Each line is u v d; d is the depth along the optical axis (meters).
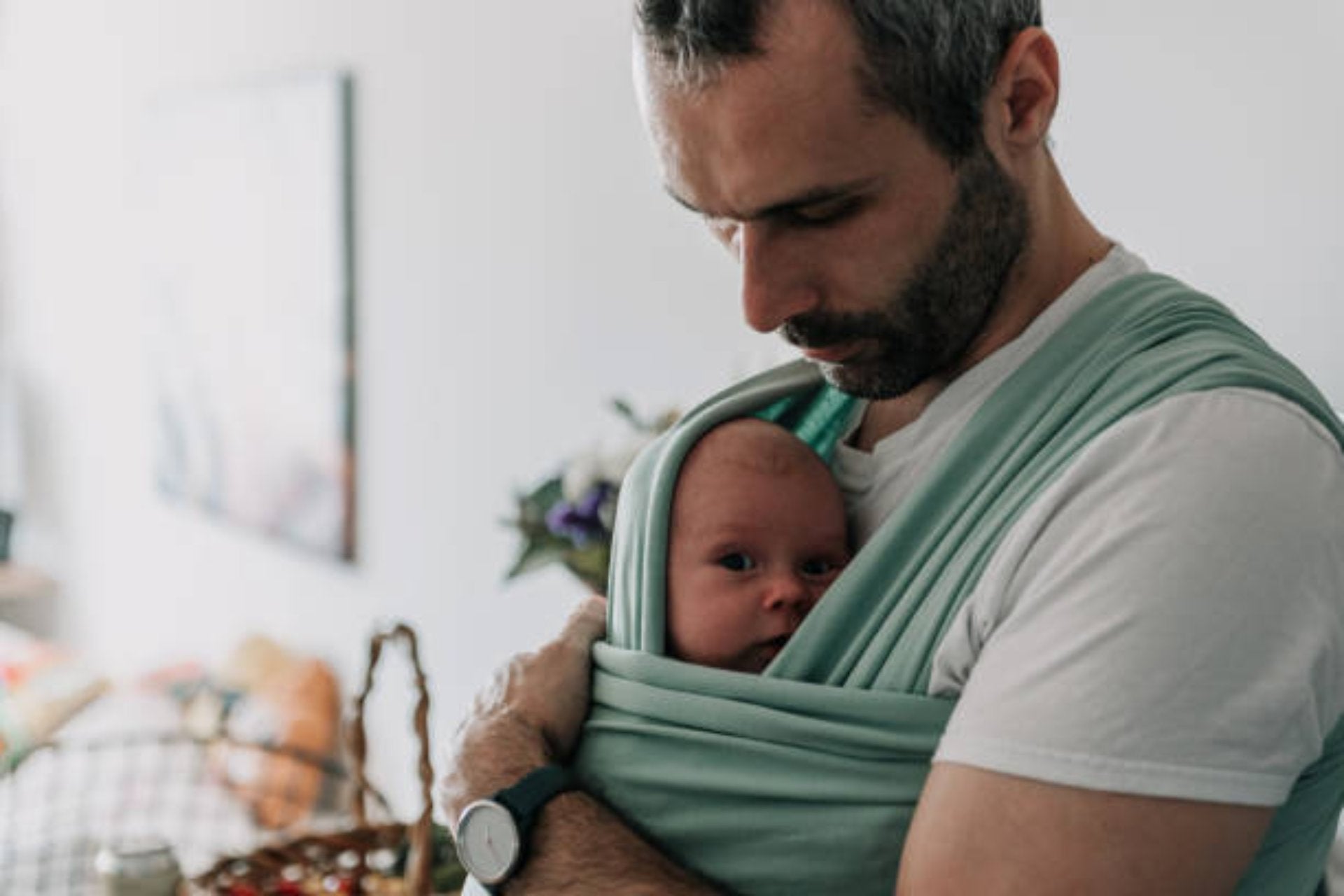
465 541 3.15
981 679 0.85
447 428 3.17
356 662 3.55
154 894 2.03
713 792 0.97
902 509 0.97
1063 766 0.80
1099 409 0.91
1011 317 0.98
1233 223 1.62
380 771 3.47
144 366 4.46
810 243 0.91
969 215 0.91
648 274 2.58
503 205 2.94
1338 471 0.85
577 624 1.15
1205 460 0.82
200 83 4.02
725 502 1.09
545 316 2.85
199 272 4.08
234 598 4.10
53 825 2.94
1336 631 0.82
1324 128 1.52
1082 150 1.80
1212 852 0.80
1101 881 0.79
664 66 0.88
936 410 1.02
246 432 3.91
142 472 4.55
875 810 0.92
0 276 5.28
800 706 0.95
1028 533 0.87
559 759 1.07
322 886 2.00
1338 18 1.50
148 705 3.67
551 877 0.96
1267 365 0.89
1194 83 1.65
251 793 3.18
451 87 3.06
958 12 0.87
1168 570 0.80
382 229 3.33
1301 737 0.81
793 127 0.85
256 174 3.74
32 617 5.20
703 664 1.09
